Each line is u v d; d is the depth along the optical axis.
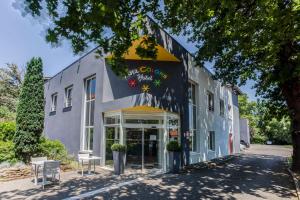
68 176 11.86
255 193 9.05
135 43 13.56
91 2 4.91
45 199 7.91
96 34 6.09
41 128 13.02
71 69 20.14
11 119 23.75
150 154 14.41
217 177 12.20
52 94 23.52
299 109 13.88
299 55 11.43
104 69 16.03
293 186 10.33
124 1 5.79
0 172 10.65
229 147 28.08
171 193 8.84
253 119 57.72
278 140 55.50
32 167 11.52
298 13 7.10
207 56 14.85
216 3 7.00
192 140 17.53
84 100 18.08
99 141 15.49
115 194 8.60
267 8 7.01
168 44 15.24
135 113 14.54
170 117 15.03
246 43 10.21
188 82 17.00
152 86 15.51
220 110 25.23
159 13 7.79
